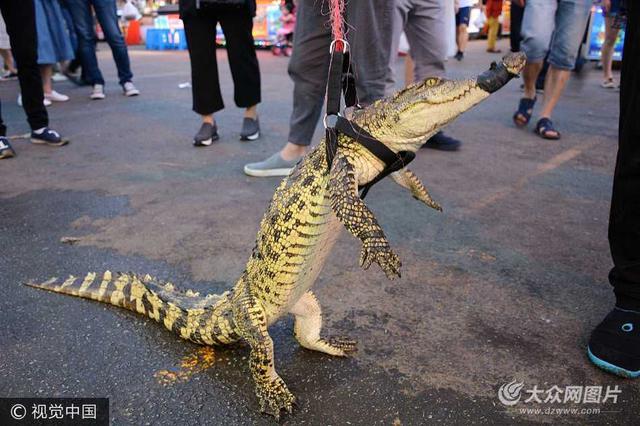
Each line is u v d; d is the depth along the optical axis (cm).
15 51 591
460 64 1254
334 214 221
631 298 248
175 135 676
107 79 1164
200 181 505
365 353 263
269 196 464
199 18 565
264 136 665
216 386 242
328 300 307
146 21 2288
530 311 296
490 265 345
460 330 280
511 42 876
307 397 235
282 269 224
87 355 262
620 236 248
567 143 629
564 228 400
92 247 374
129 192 479
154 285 291
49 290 319
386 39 406
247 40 591
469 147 614
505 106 837
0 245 378
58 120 762
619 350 244
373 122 211
